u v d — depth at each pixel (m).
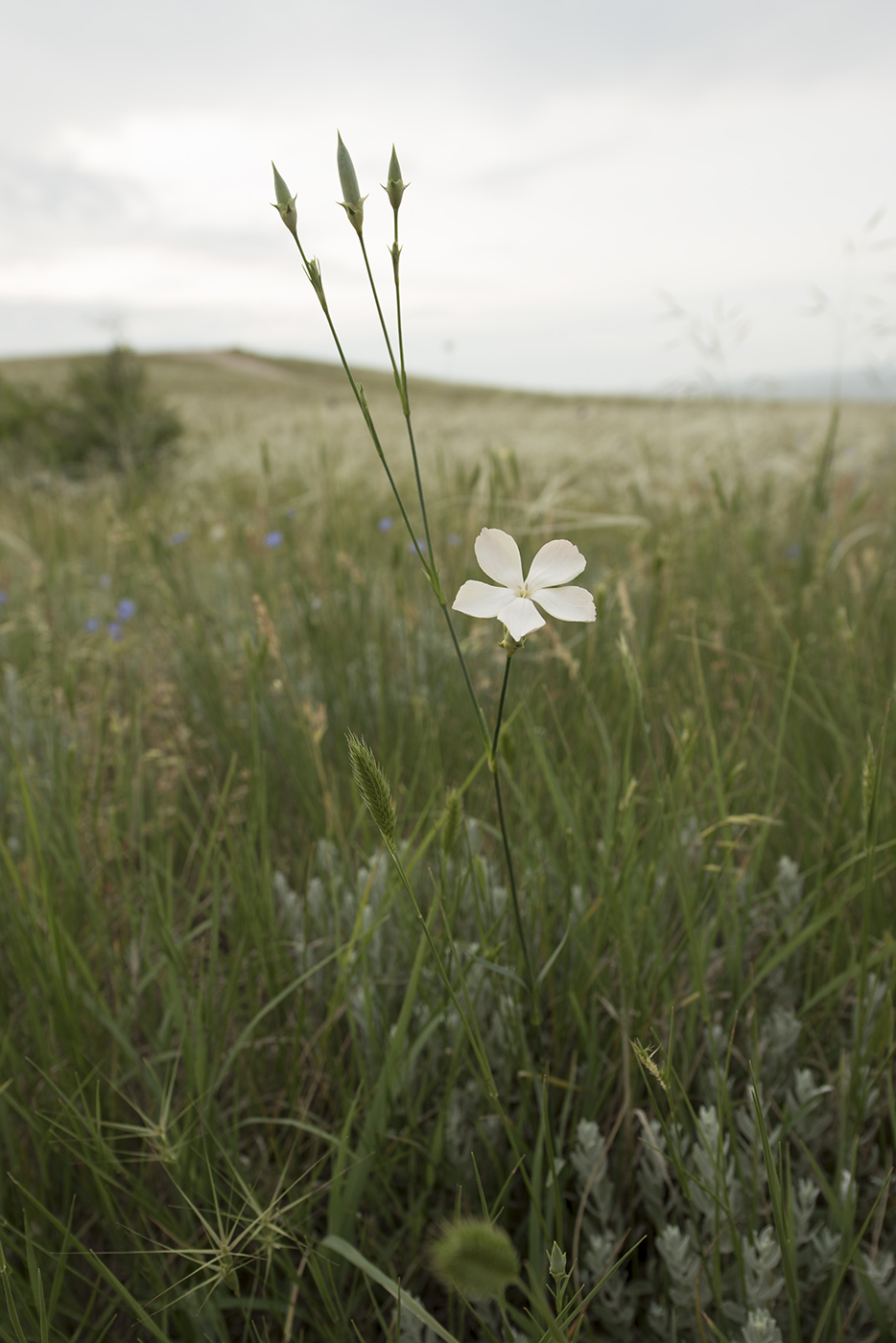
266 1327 0.25
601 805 0.40
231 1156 0.29
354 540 0.82
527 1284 0.29
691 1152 0.29
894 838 0.36
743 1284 0.25
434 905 0.28
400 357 0.20
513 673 0.51
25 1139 0.30
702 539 0.74
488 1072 0.24
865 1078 0.28
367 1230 0.29
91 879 0.38
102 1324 0.27
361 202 0.20
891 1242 0.28
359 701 0.57
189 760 0.48
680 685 0.50
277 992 0.33
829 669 0.56
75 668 0.51
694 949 0.29
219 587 0.84
